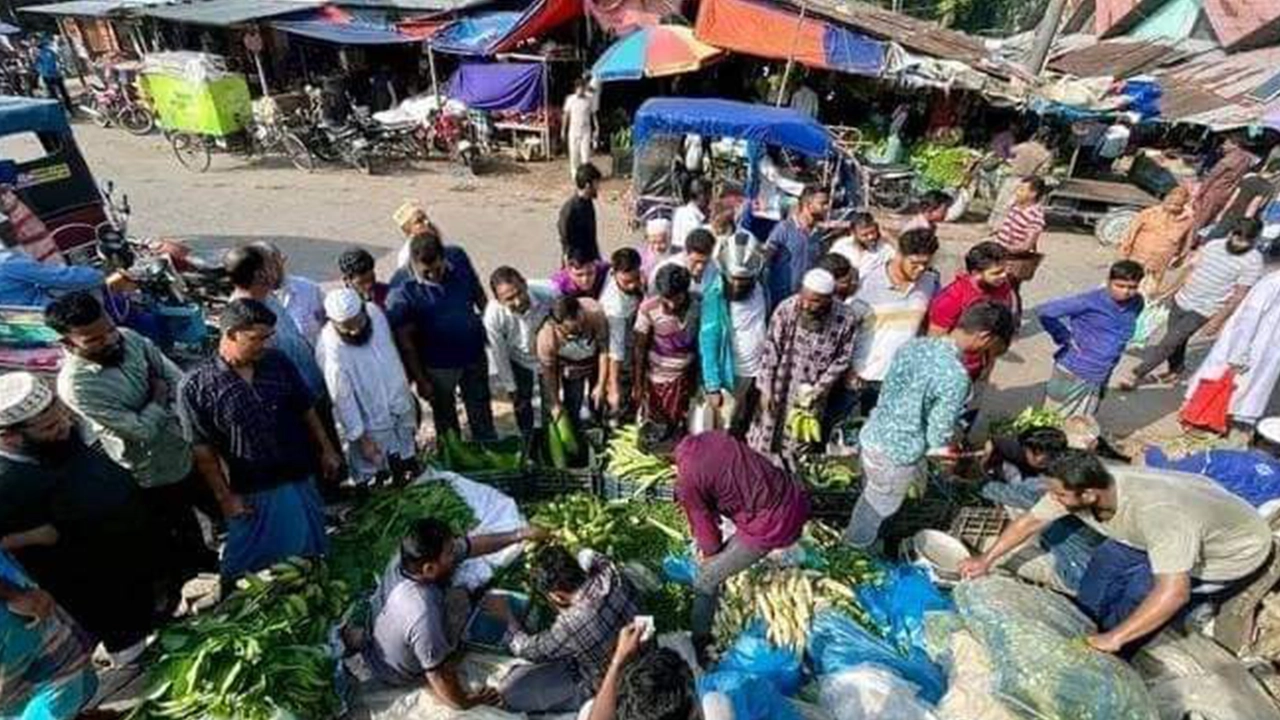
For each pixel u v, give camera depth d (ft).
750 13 45.75
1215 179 33.78
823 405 18.04
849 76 52.54
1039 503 13.35
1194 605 12.82
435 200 44.32
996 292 17.52
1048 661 11.55
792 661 12.72
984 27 106.73
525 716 12.26
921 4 104.42
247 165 50.83
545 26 52.60
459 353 17.44
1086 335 18.60
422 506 15.28
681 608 13.99
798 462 17.56
